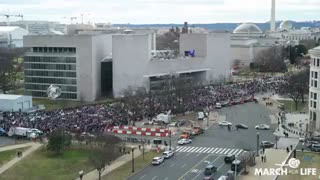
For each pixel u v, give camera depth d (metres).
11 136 163.88
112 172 126.12
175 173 125.81
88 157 135.38
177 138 167.38
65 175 123.19
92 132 159.38
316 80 180.75
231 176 118.38
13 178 120.00
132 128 174.62
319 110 179.62
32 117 185.12
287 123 188.00
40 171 126.31
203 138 168.75
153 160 134.12
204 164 134.75
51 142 142.38
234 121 199.75
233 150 150.88
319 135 167.25
